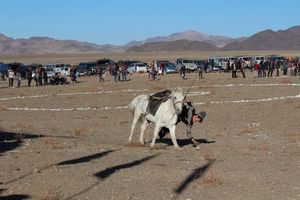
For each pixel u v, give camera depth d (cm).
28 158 1630
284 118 2738
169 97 1809
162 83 5409
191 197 1133
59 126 2678
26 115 3241
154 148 1831
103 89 4975
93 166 1488
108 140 2125
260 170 1407
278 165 1479
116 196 1148
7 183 1279
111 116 3086
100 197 1141
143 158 1625
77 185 1253
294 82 4828
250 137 2147
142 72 8175
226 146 1895
